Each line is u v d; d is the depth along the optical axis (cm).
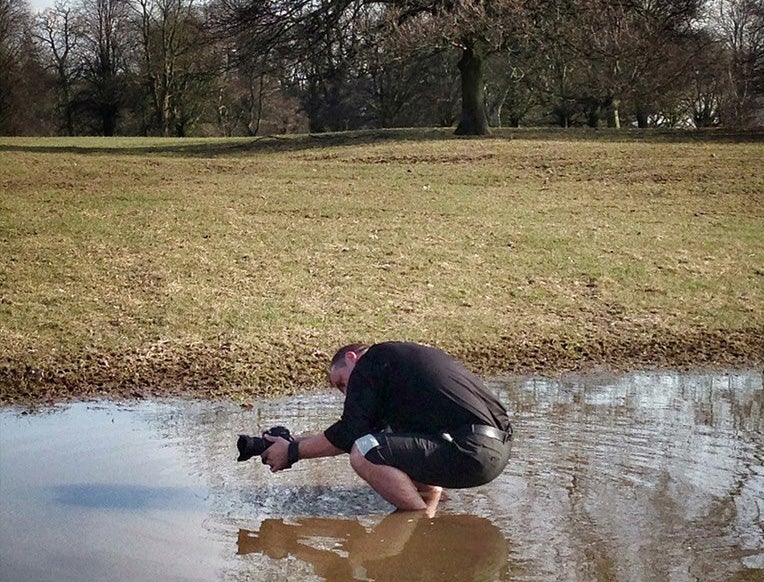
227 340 942
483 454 522
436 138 2630
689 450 644
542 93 4119
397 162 2133
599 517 521
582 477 586
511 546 484
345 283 1166
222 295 1102
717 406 769
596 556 469
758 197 1730
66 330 966
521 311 1085
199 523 516
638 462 616
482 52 2711
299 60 2741
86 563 457
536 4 2556
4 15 5394
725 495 554
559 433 682
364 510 538
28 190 1706
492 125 4212
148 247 1305
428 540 494
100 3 5700
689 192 1770
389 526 513
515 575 449
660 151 2180
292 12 2702
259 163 2150
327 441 552
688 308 1115
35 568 448
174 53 5494
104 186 1781
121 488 569
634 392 813
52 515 521
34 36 5644
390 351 542
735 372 892
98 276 1167
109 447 652
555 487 568
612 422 715
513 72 3747
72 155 2398
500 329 1010
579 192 1775
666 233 1463
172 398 786
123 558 464
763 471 598
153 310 1037
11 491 560
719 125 4384
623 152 2166
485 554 473
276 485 580
